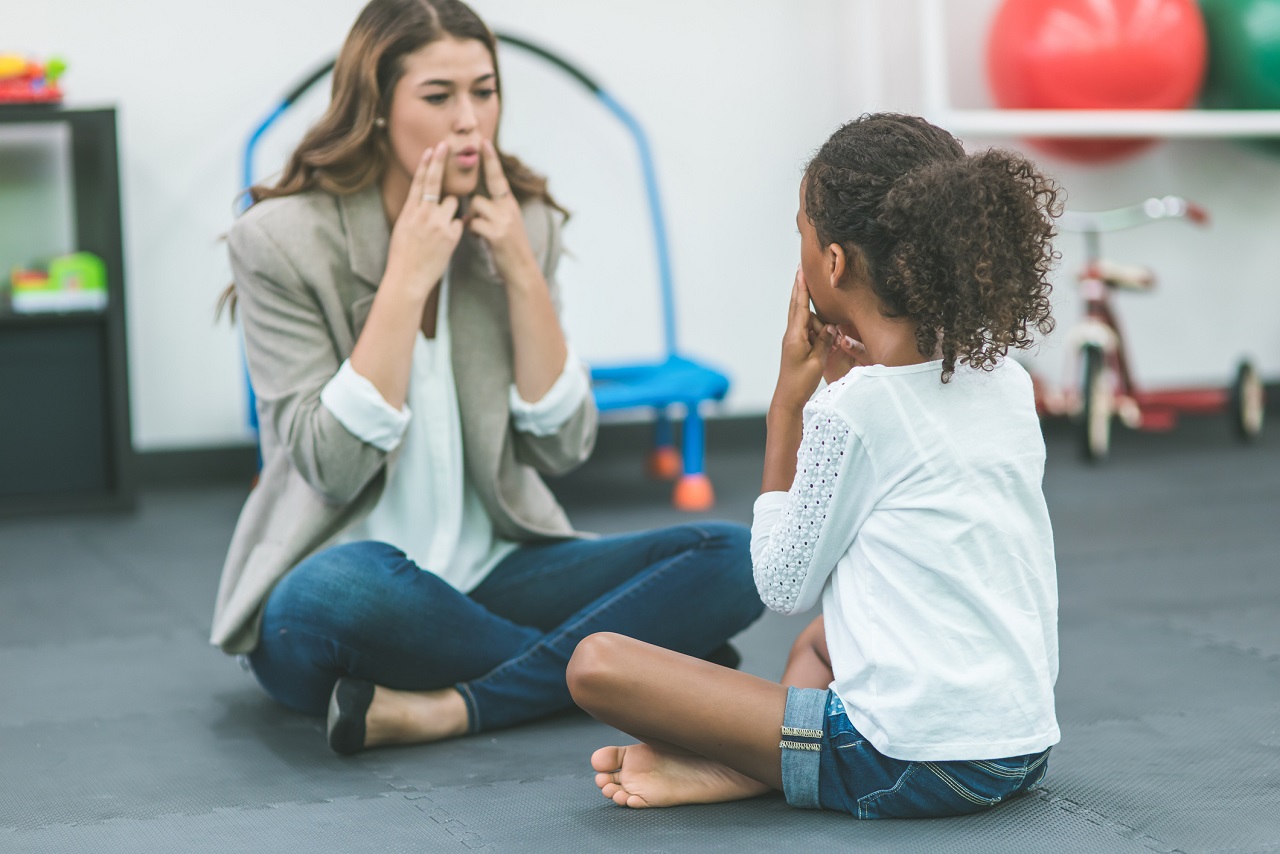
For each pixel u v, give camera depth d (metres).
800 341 2.00
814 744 1.91
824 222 1.82
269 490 2.47
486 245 2.48
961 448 1.82
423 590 2.28
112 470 4.95
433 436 2.45
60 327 4.84
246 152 4.77
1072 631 3.15
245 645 2.42
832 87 6.02
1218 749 2.30
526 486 2.60
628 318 5.88
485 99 2.37
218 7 5.29
